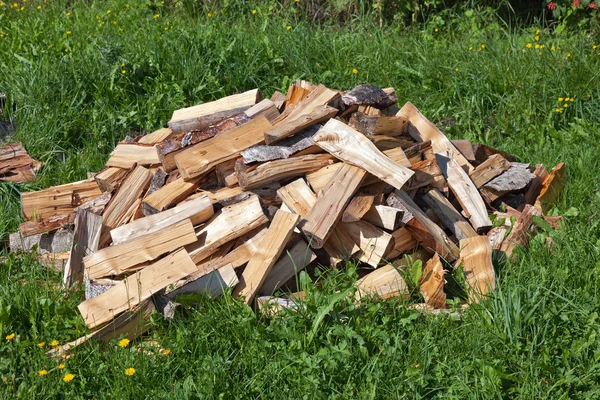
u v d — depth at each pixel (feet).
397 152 14.34
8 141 19.65
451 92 22.17
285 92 22.67
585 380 10.83
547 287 13.01
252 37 24.94
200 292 12.41
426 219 13.97
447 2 30.32
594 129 19.92
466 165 16.11
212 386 10.62
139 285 12.19
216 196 13.94
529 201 16.49
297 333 11.45
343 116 15.40
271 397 10.73
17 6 29.35
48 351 11.88
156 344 11.94
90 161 19.42
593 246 14.28
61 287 13.93
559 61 22.74
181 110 16.61
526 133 20.84
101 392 10.93
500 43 25.18
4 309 12.35
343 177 13.60
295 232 13.37
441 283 12.66
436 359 11.36
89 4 30.99
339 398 10.55
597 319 12.12
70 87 21.50
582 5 26.76
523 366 11.07
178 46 23.21
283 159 14.02
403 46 25.54
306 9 29.89
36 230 15.26
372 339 11.61
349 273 12.89
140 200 14.70
